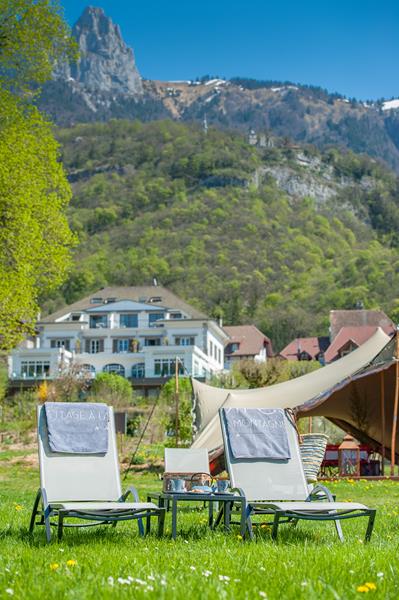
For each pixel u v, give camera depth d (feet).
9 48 74.08
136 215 456.45
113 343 229.66
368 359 68.95
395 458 73.41
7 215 71.51
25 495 44.24
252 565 17.37
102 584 14.24
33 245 72.38
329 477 62.49
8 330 73.05
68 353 215.92
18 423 122.62
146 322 233.96
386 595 13.65
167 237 406.82
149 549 21.13
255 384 127.65
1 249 71.97
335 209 517.14
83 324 232.94
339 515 23.31
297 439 27.48
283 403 65.92
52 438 25.35
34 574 15.71
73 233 76.89
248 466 26.43
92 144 564.30
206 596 13.26
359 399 69.10
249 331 284.41
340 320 270.46
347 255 404.77
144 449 89.35
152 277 372.17
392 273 353.51
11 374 210.18
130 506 23.08
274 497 25.81
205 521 30.22
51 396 151.84
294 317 335.26
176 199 461.78
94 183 494.18
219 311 345.72
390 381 66.08
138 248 398.21
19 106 75.10
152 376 212.43
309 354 271.90
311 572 16.16
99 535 24.57
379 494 46.85
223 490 27.66
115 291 246.68
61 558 18.89
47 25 74.28
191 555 19.58
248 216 425.69
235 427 27.02
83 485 24.90
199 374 217.56
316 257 393.91
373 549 20.72
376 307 328.90
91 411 26.45
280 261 384.47
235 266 378.32
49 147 75.66
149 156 530.27
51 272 75.97
